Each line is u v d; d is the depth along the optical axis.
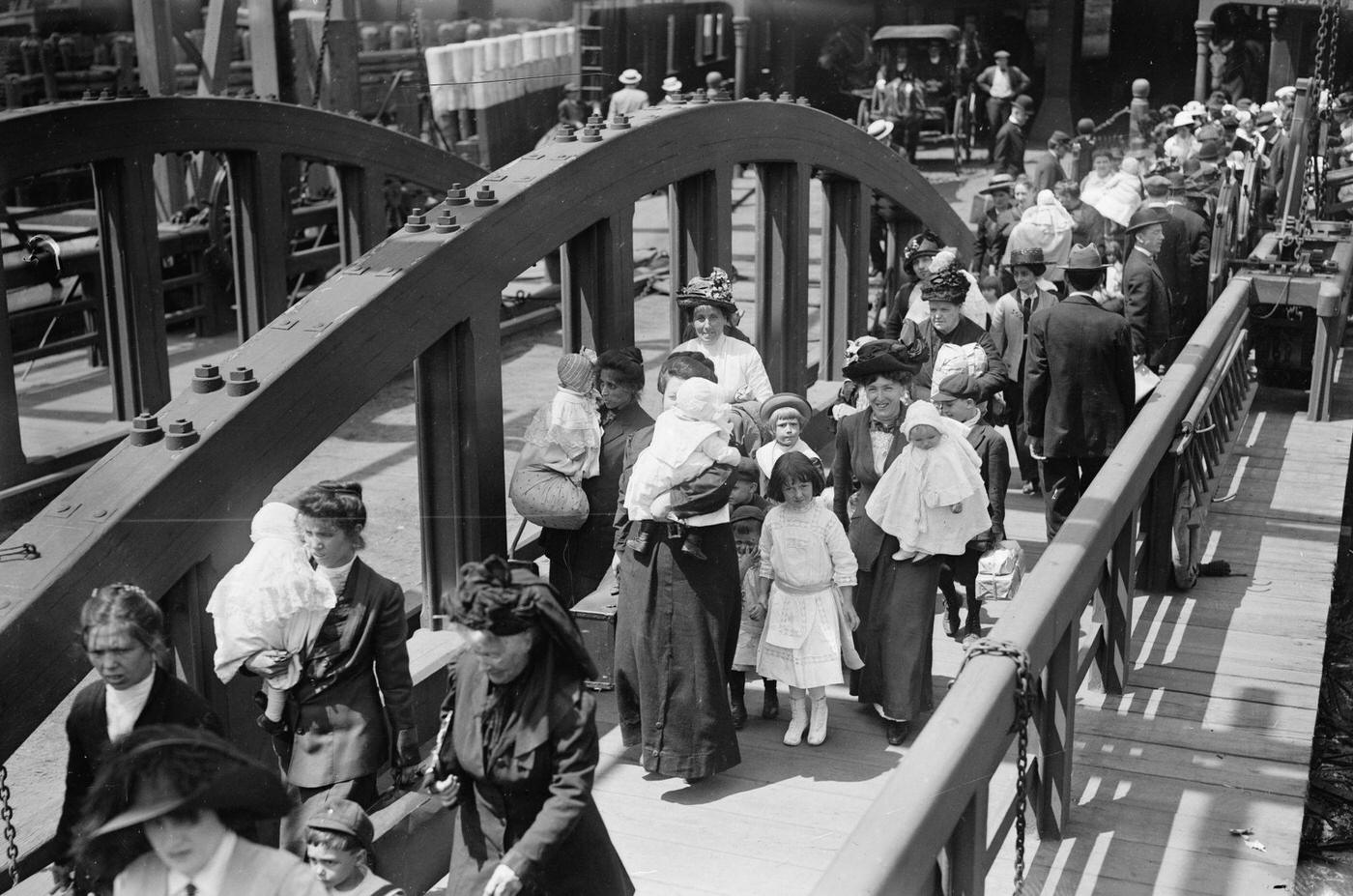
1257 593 6.89
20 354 11.11
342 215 13.38
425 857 4.63
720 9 20.88
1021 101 22.00
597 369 6.02
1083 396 7.07
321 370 5.00
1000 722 3.66
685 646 5.09
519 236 6.12
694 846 4.78
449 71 14.50
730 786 5.25
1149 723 5.53
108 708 3.57
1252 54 23.83
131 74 13.52
